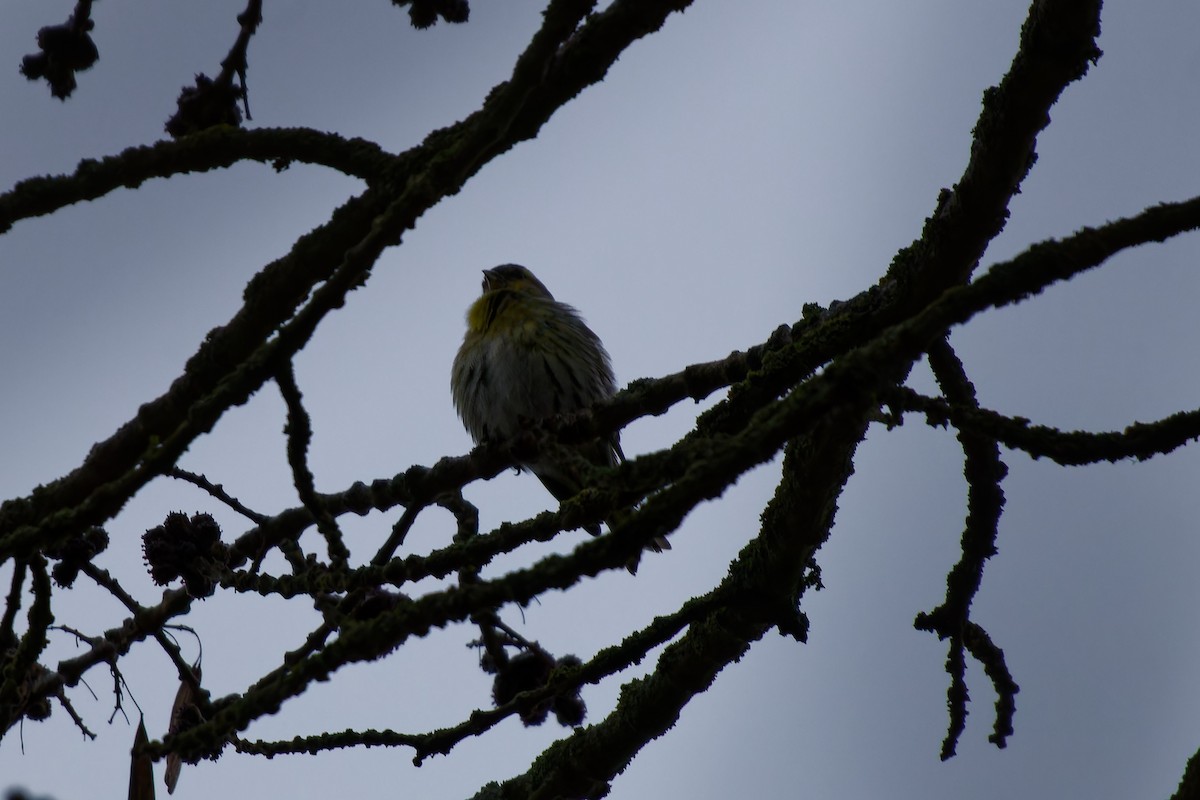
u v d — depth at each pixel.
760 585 8.32
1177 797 6.00
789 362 7.10
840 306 7.34
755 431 4.42
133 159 6.43
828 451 7.48
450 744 7.26
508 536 6.51
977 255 6.80
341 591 6.58
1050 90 6.11
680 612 8.01
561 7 5.04
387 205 6.32
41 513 7.33
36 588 6.14
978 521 8.27
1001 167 6.41
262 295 6.76
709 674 8.84
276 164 6.58
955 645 8.48
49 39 6.47
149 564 7.98
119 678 8.18
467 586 4.61
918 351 4.38
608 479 5.84
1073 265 4.40
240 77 6.65
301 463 5.93
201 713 8.10
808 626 8.55
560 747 9.38
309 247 6.60
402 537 7.63
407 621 4.65
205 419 5.45
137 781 7.81
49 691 8.01
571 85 5.47
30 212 6.43
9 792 6.41
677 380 8.05
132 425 7.24
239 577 7.64
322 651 4.74
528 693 7.43
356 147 6.39
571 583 4.52
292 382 5.61
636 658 7.80
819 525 8.01
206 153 6.43
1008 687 8.55
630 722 9.01
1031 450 5.15
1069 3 5.83
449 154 5.32
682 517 4.43
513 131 5.56
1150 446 5.01
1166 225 4.46
